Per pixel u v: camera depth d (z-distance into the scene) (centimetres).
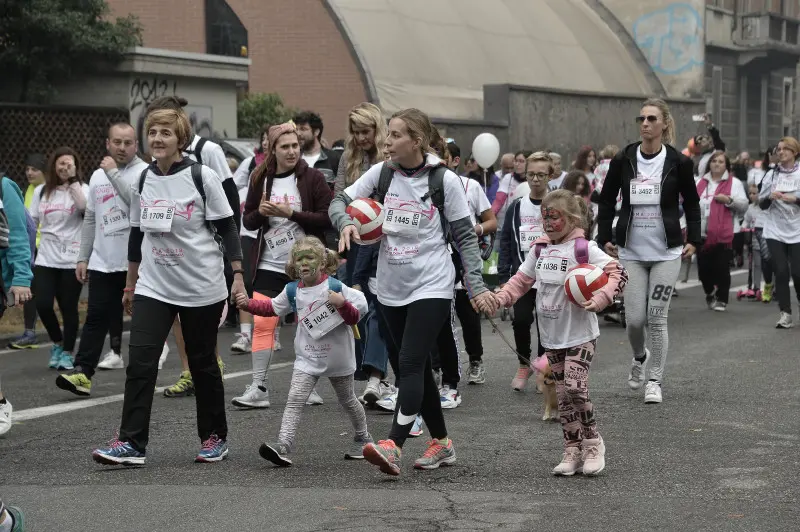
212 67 2522
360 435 867
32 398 1159
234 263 871
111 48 2334
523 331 1155
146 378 845
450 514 704
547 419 1012
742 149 5072
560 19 4125
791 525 677
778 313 1869
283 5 3133
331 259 853
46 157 2125
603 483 784
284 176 1058
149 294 854
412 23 3275
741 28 4994
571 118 3416
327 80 3083
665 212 1109
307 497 746
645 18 4422
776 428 969
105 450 834
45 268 1361
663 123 1116
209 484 786
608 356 1409
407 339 798
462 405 1094
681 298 2102
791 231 1664
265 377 1084
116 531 675
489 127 3003
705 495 748
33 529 682
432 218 802
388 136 802
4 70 2397
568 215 818
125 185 1157
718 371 1277
